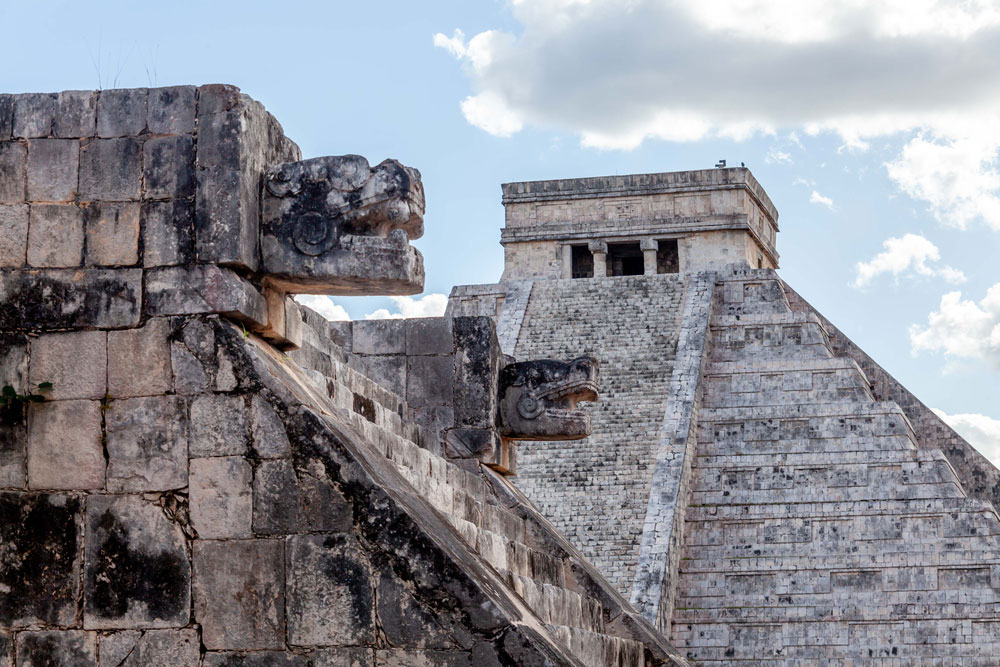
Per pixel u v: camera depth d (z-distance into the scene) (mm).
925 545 58625
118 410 13062
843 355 73812
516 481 61344
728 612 57531
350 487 12523
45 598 12828
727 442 64375
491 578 12836
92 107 13617
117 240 13367
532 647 11977
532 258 85250
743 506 60906
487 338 20406
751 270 75312
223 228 13266
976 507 58938
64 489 12977
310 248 13617
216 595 12586
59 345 13234
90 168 13516
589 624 18672
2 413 13156
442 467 18047
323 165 13719
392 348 20484
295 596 12438
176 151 13469
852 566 58594
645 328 72188
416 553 12305
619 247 87250
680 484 60344
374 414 17438
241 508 12680
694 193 83688
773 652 56812
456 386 20328
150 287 13242
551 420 20656
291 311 14414
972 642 56125
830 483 61469
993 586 57250
